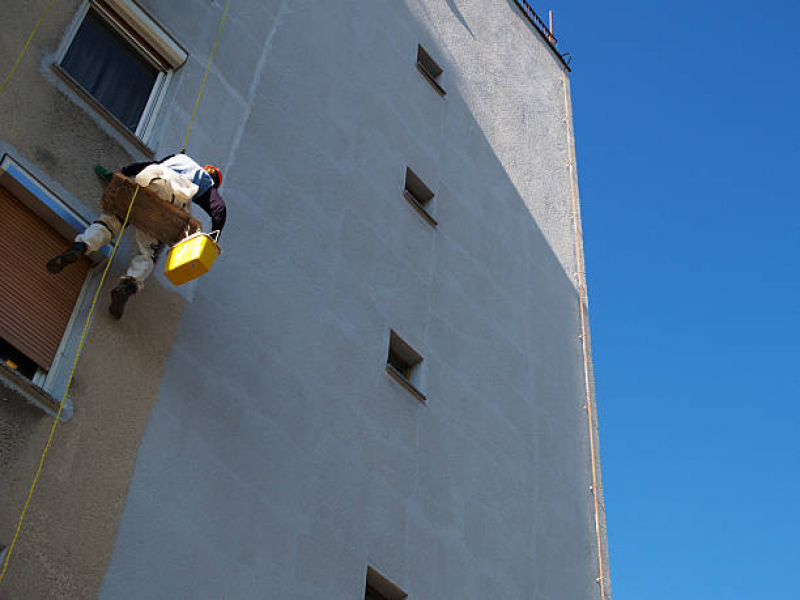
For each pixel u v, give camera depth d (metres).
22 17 12.57
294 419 13.26
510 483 16.98
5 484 9.64
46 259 11.33
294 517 12.44
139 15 14.22
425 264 18.02
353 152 17.64
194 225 11.44
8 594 9.13
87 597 9.70
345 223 16.41
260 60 16.48
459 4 25.09
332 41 18.83
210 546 11.17
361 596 12.73
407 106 20.25
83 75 13.20
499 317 19.42
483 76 24.16
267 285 14.09
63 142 12.16
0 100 11.74
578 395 20.48
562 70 28.27
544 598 16.17
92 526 10.12
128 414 11.16
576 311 22.30
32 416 10.20
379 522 13.70
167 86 14.41
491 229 20.91
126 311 11.82
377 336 15.70
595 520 18.61
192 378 12.16
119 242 12.04
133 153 12.98
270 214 14.90
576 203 24.86
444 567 14.45
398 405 15.34
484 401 17.55
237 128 15.13
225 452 12.02
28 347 10.71
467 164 21.39
